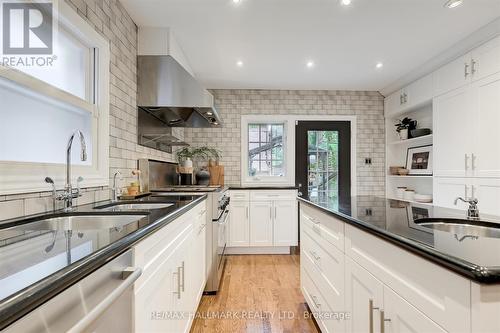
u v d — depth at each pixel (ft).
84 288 2.06
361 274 3.88
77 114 5.64
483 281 1.94
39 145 4.69
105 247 2.34
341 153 14.33
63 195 4.42
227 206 11.57
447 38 8.86
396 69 11.43
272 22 8.00
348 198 7.13
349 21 7.93
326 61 10.68
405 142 12.98
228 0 6.98
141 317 3.17
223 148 14.05
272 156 14.51
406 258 2.85
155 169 9.48
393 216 4.27
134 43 8.07
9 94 4.11
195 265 6.51
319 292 5.86
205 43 9.25
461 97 9.21
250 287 8.71
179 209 4.57
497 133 7.91
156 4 7.18
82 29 5.38
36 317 1.61
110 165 6.48
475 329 2.02
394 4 7.13
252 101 14.12
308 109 14.24
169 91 8.38
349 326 4.29
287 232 12.61
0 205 3.59
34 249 2.32
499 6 7.22
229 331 6.27
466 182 8.96
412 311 2.74
